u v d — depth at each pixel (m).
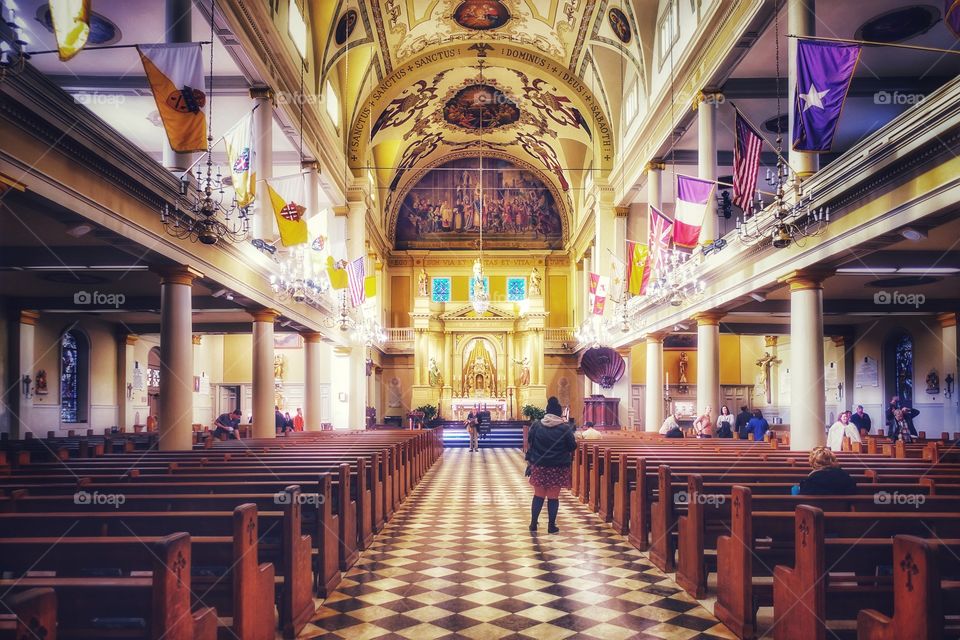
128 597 3.19
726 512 6.15
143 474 7.00
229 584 4.15
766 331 20.33
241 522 4.01
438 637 4.97
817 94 8.44
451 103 28.05
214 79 14.20
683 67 15.44
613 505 9.48
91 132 7.06
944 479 6.32
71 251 11.02
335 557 6.43
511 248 35.44
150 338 22.09
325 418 26.81
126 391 20.14
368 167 24.34
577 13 19.94
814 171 10.44
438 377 33.56
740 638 4.88
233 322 19.58
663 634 5.03
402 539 8.45
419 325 33.12
